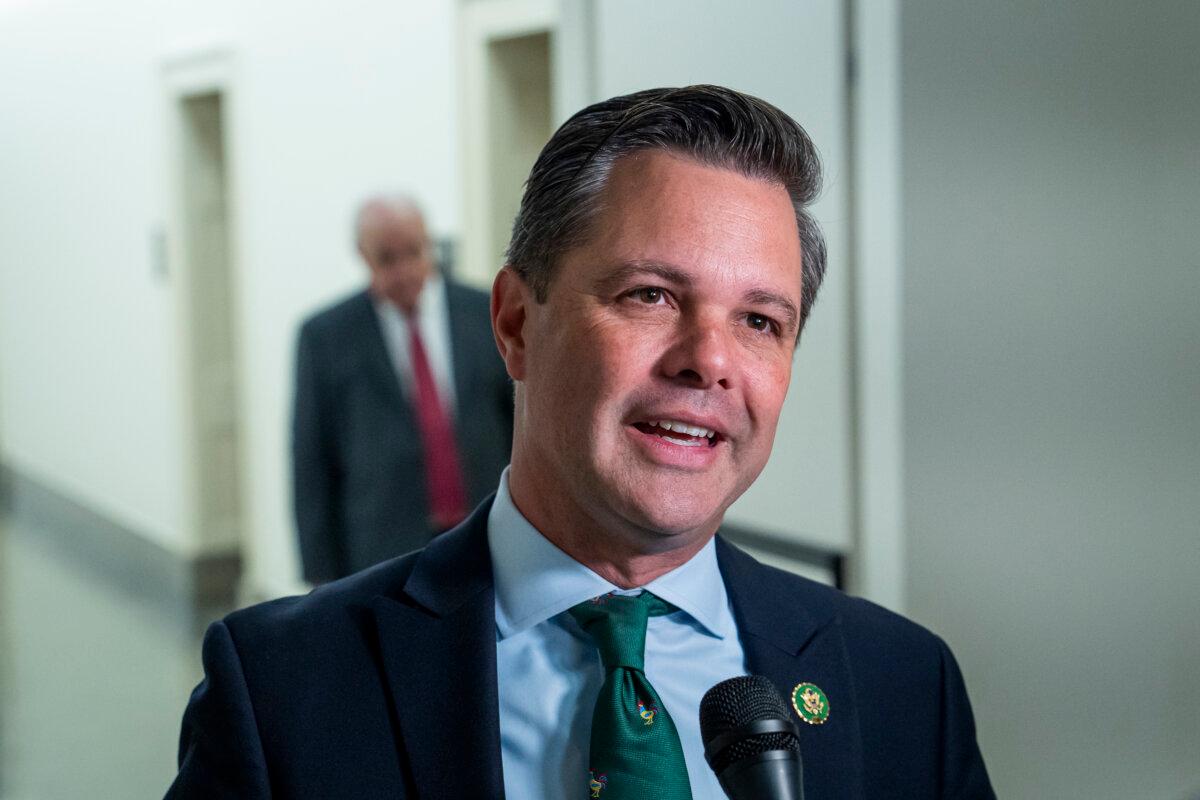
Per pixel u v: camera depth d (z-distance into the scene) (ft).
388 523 11.71
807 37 8.35
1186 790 10.40
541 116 16.05
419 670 3.42
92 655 17.12
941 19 8.08
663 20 9.40
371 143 17.22
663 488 3.20
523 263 3.45
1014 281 8.70
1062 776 9.45
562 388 3.28
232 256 22.13
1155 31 9.40
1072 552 9.30
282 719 3.35
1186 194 9.82
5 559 22.91
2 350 30.01
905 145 8.00
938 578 8.42
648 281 3.19
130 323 23.58
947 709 3.99
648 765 3.20
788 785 2.82
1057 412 9.07
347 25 17.31
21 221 28.17
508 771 3.34
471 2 15.60
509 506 3.66
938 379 8.29
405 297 11.75
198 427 21.93
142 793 12.55
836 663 3.78
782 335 3.37
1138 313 9.57
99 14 23.34
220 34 19.92
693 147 3.23
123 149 23.16
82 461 26.30
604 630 3.41
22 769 13.11
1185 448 10.07
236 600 19.94
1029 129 8.66
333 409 11.71
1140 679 9.96
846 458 8.46
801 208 3.49
